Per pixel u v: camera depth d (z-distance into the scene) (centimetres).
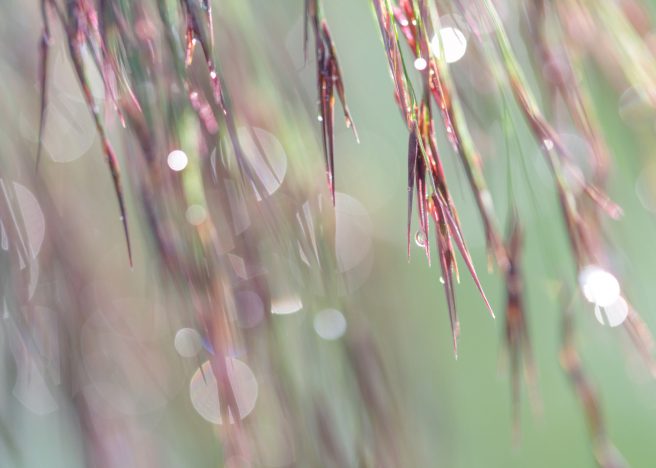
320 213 36
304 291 36
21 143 38
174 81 34
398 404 39
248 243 35
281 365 36
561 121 37
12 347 37
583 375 36
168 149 34
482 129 37
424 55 33
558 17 36
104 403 38
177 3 33
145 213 34
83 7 33
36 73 38
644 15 36
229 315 35
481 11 34
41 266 38
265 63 37
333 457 36
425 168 32
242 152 34
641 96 37
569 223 34
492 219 33
